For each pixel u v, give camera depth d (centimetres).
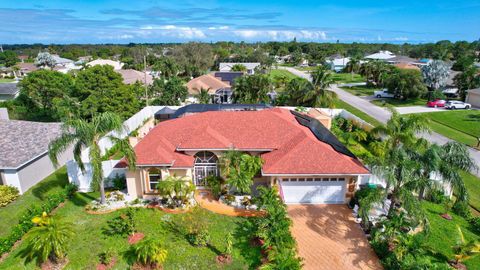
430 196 2464
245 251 1881
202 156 2592
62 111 4059
